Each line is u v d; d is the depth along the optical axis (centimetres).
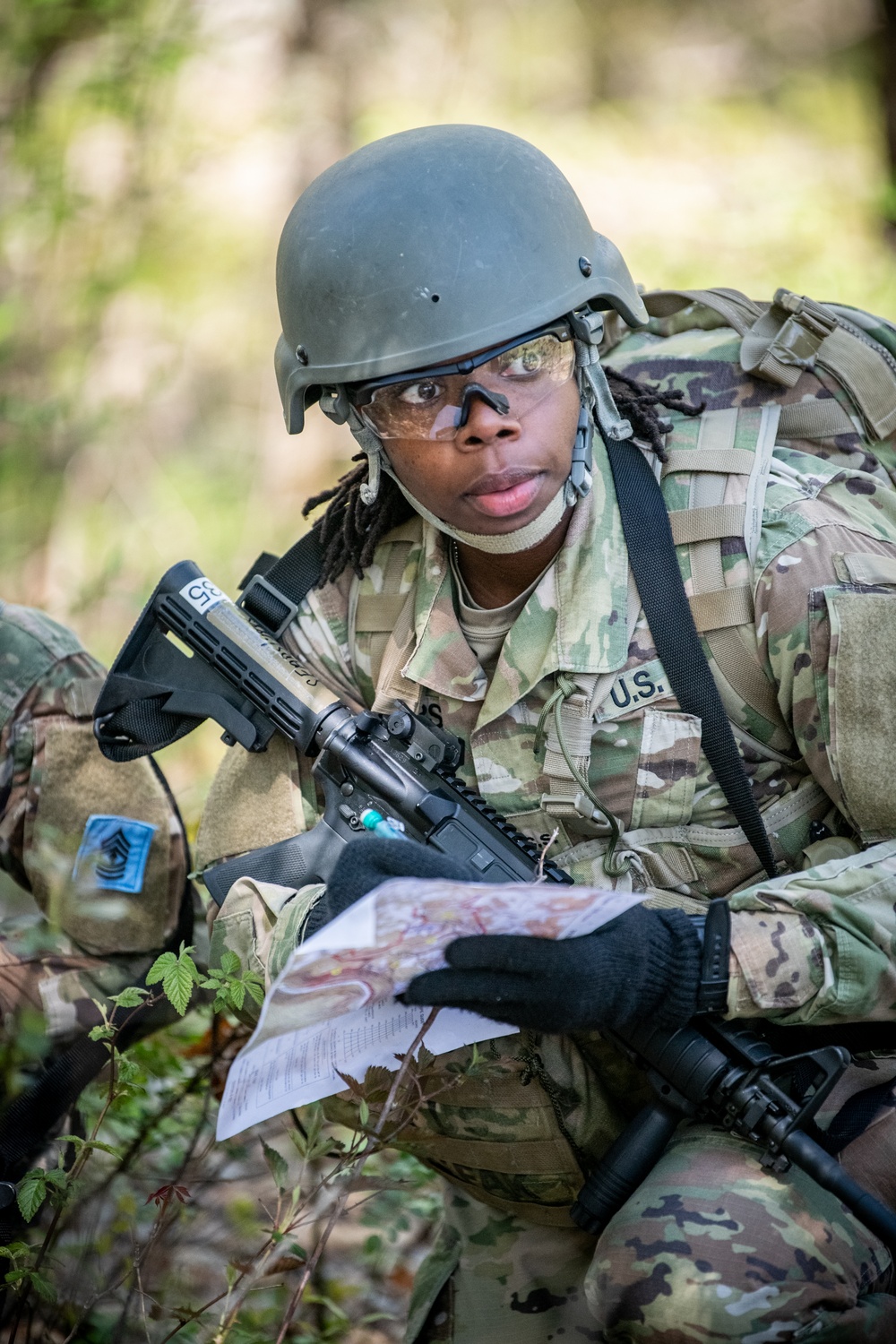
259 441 1248
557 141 1659
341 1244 529
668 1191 376
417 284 394
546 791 427
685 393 447
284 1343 446
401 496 459
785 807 421
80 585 891
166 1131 503
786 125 1759
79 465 1099
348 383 416
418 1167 521
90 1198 467
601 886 420
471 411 392
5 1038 486
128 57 1169
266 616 477
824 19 1878
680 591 413
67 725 520
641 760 417
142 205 1246
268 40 1378
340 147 1409
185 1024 545
